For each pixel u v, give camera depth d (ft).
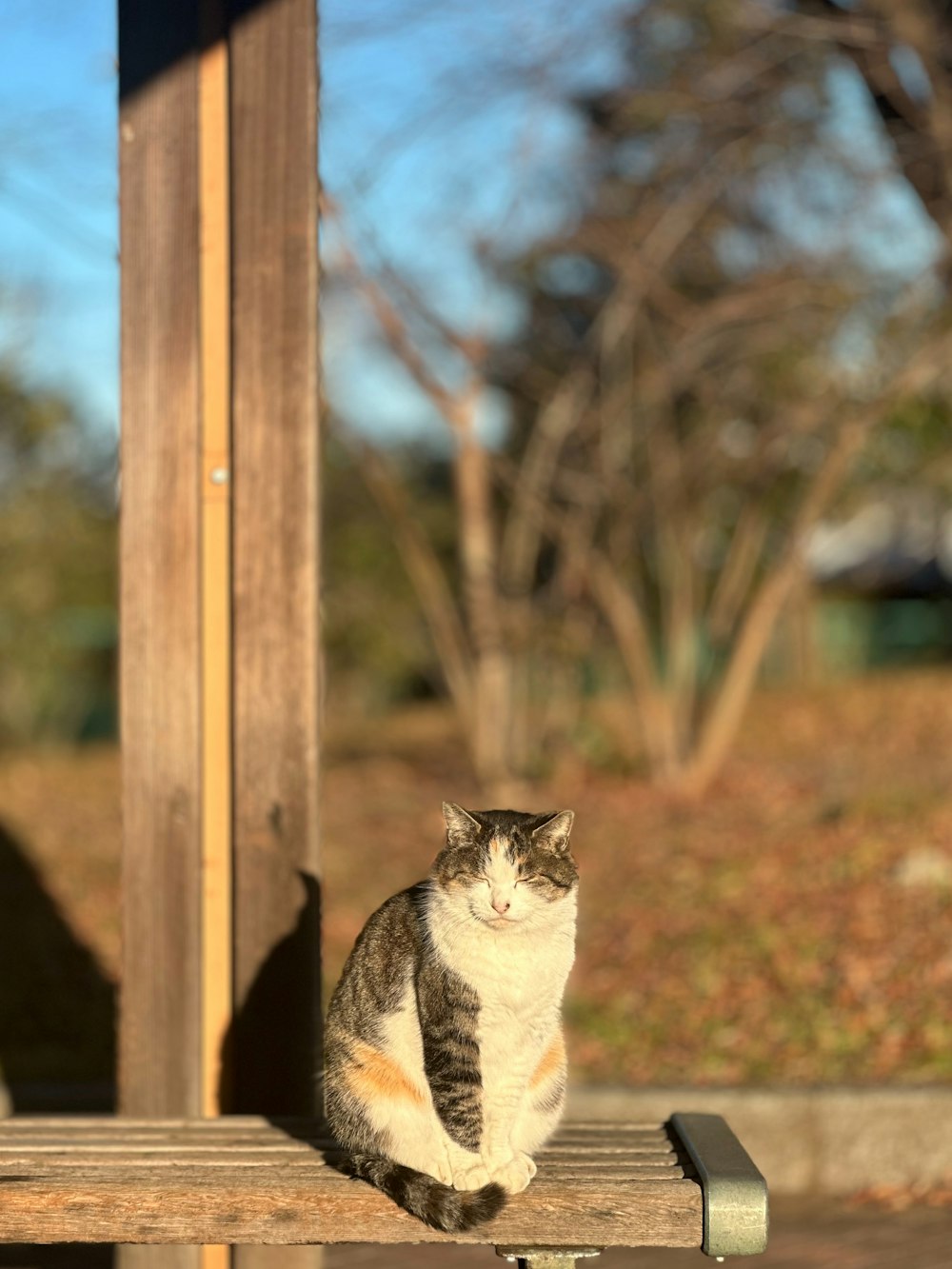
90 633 71.92
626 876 33.14
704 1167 9.93
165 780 12.67
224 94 12.82
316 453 12.71
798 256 38.73
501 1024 10.27
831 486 41.32
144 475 12.74
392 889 33.73
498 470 44.96
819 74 34.83
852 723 54.75
